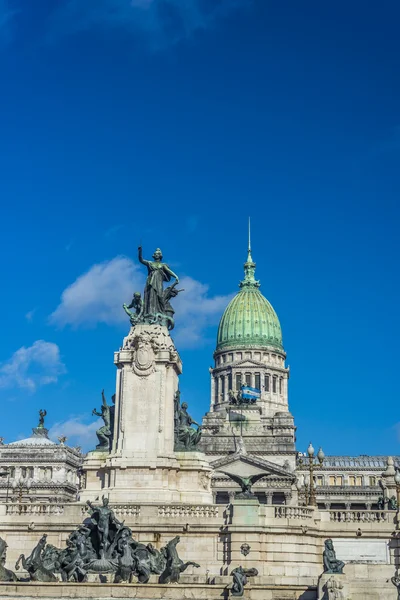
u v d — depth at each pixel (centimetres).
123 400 6625
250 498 5753
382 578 5581
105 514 5266
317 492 16000
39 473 15088
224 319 19975
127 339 6800
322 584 5000
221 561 5653
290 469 14725
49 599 4666
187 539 5722
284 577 5297
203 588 4872
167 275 7256
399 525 5847
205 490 6525
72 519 5888
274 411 18688
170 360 6681
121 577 5056
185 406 6862
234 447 15950
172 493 6303
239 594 4816
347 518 6006
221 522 5759
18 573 5388
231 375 18950
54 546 5559
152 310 7006
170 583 4978
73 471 15738
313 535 5812
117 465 6378
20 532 5881
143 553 5212
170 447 6500
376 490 15950
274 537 5662
